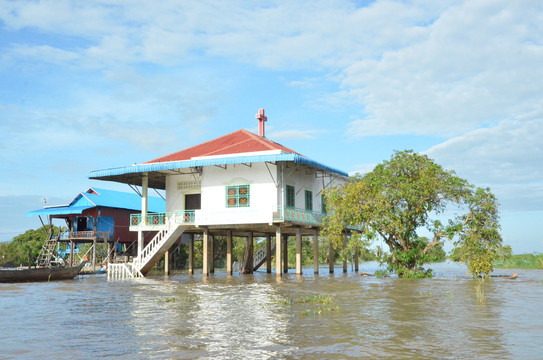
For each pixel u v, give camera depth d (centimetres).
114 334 1181
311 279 2962
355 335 1130
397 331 1173
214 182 3316
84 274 3612
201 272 4031
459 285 2423
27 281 2902
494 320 1319
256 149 3228
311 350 989
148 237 4759
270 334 1149
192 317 1416
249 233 3766
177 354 969
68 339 1132
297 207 3412
